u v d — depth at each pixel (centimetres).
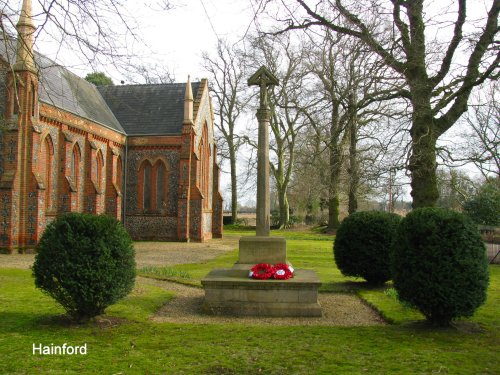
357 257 1391
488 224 3175
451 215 884
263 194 1168
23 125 2327
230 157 5556
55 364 666
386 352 725
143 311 1030
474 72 1358
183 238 3344
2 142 2338
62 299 873
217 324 933
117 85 3847
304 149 3569
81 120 2864
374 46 1223
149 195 3447
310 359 691
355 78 1345
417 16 1330
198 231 3406
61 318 932
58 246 866
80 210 2892
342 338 810
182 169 3362
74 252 863
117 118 3581
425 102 1327
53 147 2614
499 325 919
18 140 2308
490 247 2634
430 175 1495
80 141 2883
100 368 651
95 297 867
